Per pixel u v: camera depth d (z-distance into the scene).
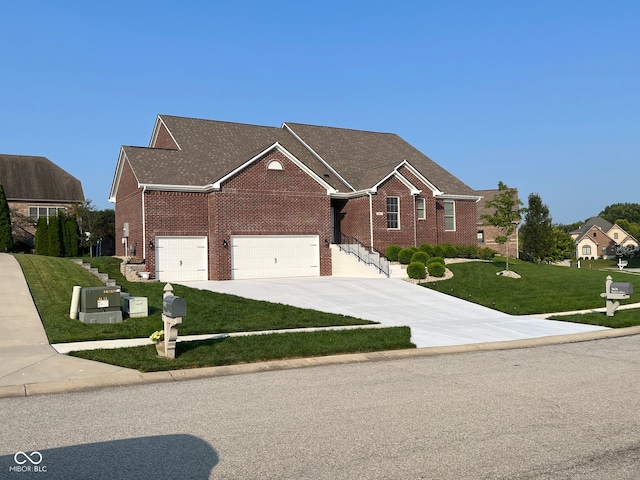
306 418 7.35
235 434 6.66
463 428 6.92
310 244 28.89
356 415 7.50
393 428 6.91
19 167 48.97
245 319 15.80
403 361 11.72
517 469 5.57
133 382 9.52
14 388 8.86
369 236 30.44
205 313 16.31
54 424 7.04
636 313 19.28
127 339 13.02
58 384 9.14
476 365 11.24
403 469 5.56
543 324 17.41
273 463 5.71
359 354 12.16
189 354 11.25
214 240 26.38
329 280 26.39
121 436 6.57
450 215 35.12
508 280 26.50
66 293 17.33
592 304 22.14
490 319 18.41
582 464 5.72
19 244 45.59
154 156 28.02
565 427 6.97
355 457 5.89
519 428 6.92
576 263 68.75
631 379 9.83
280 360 11.37
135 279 23.86
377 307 19.95
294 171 28.50
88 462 5.71
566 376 10.10
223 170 28.22
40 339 12.54
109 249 47.09
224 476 5.36
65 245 39.69
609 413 7.61
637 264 73.19
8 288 16.92
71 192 49.00
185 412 7.64
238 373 10.41
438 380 9.77
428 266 26.64
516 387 9.20
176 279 26.12
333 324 15.94
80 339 12.68
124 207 28.97
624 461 5.81
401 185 31.53
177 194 26.38
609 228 110.19
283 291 22.39
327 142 36.03
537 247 42.59
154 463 5.70
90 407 7.90
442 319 18.17
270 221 27.72
